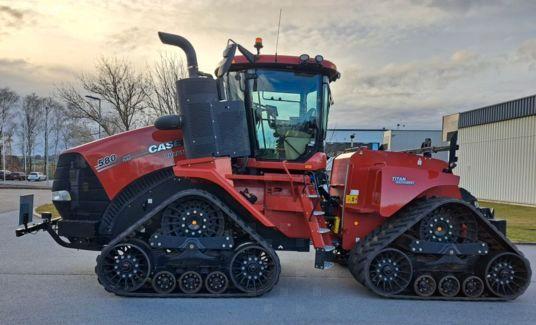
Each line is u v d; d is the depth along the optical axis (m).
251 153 5.72
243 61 5.62
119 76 19.41
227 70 5.28
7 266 6.63
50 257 7.26
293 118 5.76
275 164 5.69
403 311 4.98
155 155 5.59
